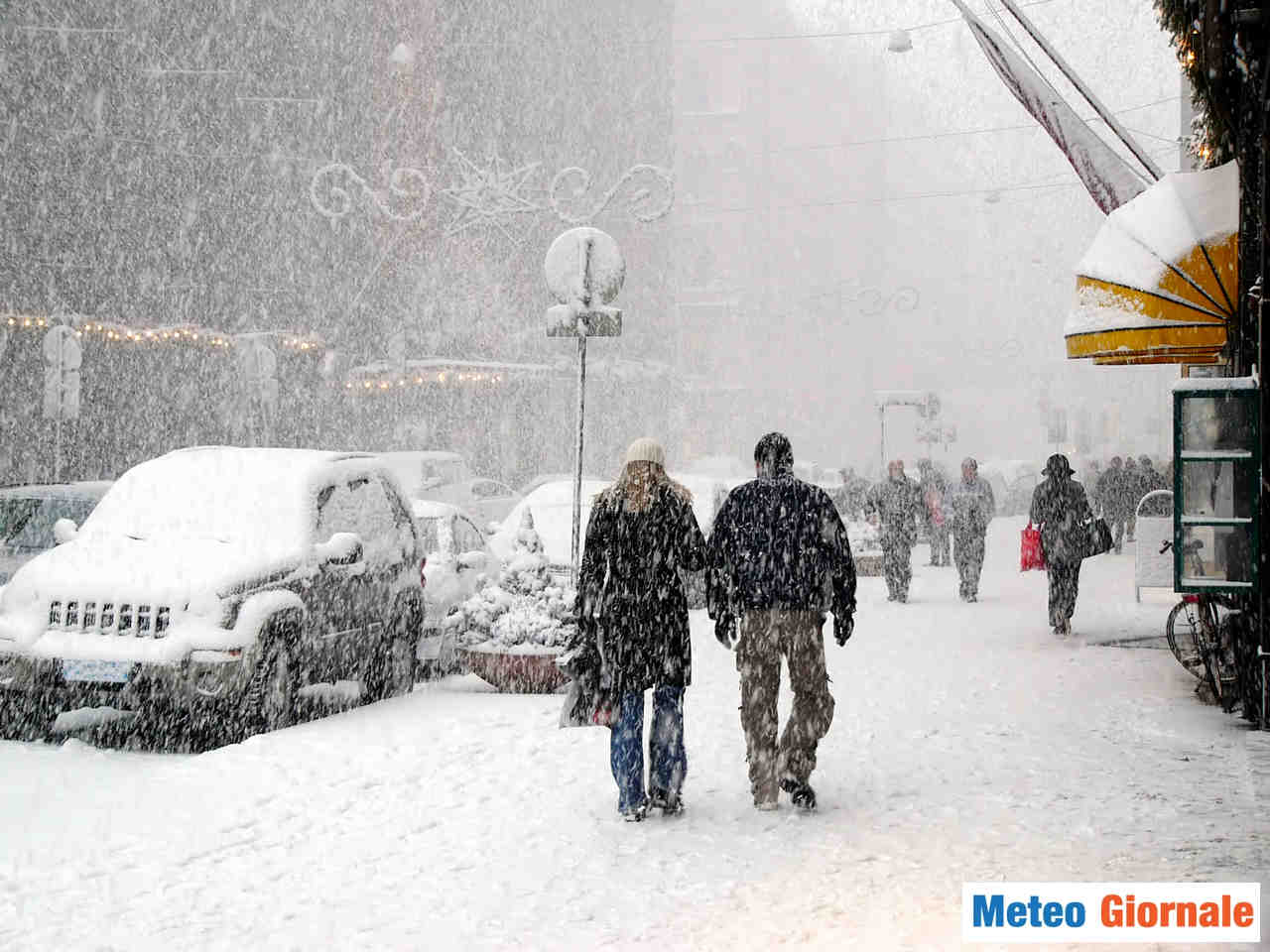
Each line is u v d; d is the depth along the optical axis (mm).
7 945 11766
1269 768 18422
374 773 18297
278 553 22188
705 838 15164
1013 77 29875
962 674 27266
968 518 44594
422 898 13086
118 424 68875
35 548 29062
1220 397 20766
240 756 19250
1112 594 45844
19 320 65312
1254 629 21484
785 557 16312
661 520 15938
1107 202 29891
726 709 23391
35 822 15898
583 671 15984
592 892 13234
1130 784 17453
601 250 28875
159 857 14477
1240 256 21875
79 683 20562
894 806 16469
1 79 72062
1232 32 20625
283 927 12266
